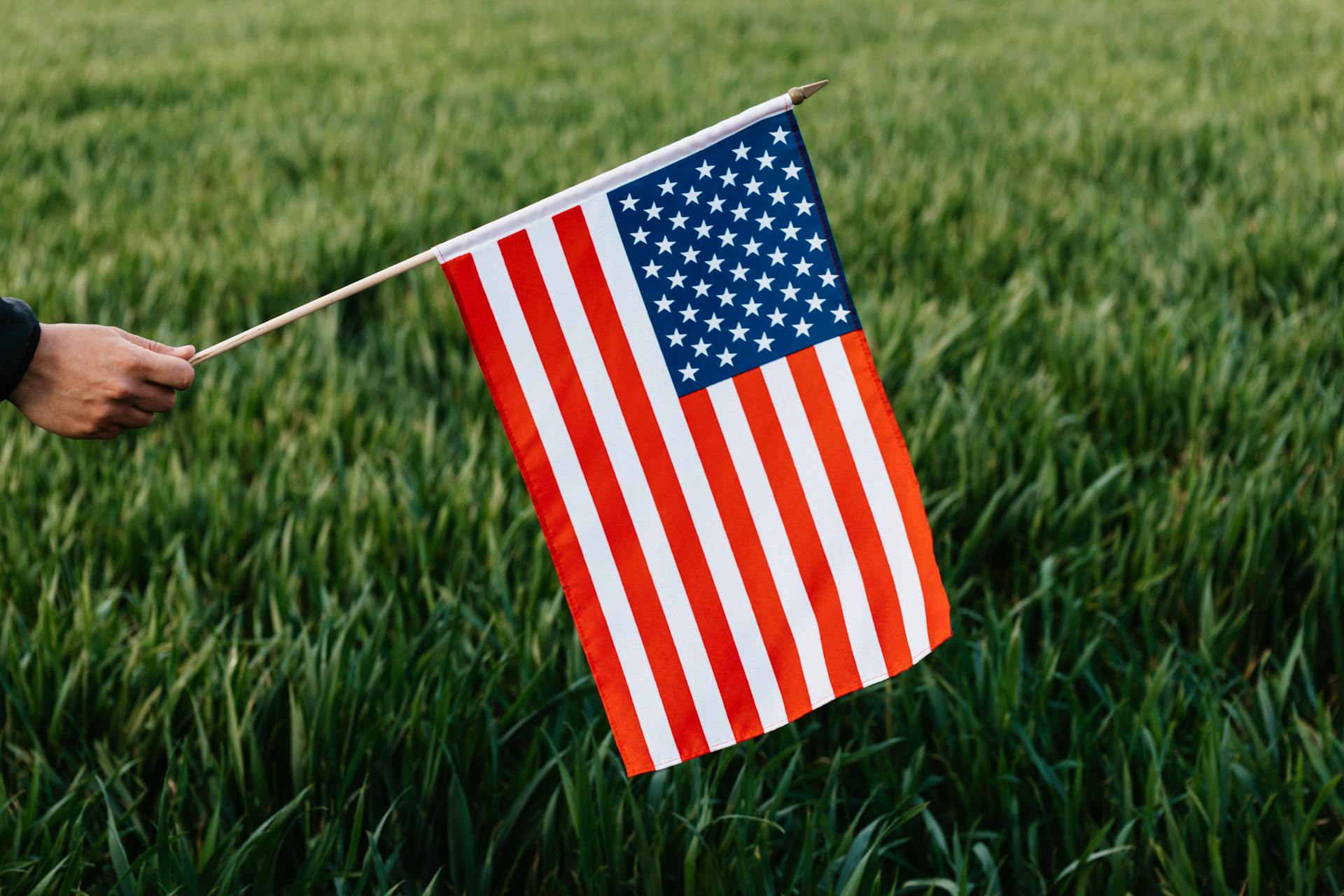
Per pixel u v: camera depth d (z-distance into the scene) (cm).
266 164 556
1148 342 290
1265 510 228
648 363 184
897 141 541
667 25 1075
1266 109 606
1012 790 199
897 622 185
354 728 202
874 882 183
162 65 873
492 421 283
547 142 561
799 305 184
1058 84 712
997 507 245
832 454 185
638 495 185
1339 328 305
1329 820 196
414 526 237
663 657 186
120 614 223
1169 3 1166
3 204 463
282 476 248
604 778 192
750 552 185
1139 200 442
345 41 1015
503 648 216
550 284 183
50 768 201
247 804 197
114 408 173
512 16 1206
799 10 1166
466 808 192
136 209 464
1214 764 190
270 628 228
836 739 209
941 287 377
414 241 406
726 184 183
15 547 233
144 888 185
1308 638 221
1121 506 247
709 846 187
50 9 1348
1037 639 230
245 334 179
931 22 1036
